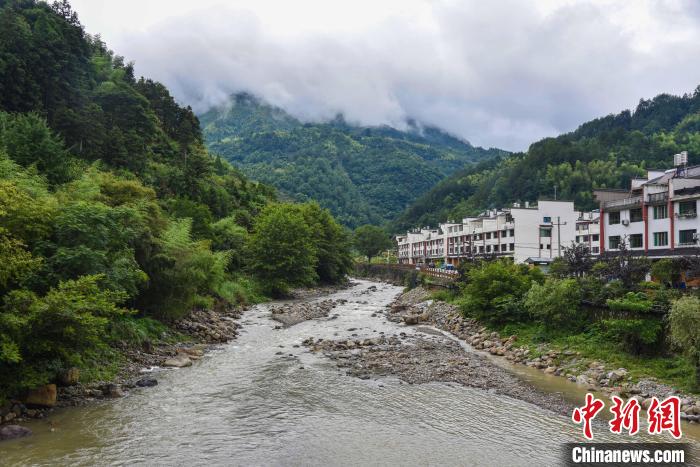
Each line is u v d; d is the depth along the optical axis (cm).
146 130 8219
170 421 1669
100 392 1909
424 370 2433
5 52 5966
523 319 3250
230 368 2433
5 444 1427
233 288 5103
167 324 3103
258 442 1508
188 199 6375
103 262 2081
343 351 2878
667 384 1991
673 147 15000
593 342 2586
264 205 9400
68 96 6881
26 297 1560
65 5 9338
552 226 8538
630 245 4728
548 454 1448
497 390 2105
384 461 1385
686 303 1944
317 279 7869
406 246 14812
